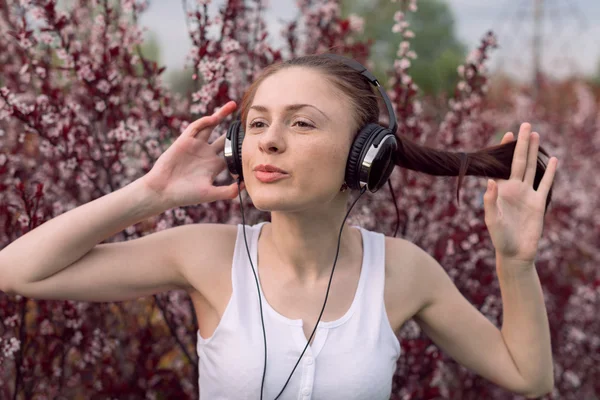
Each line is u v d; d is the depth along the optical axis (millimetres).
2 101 1757
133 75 2139
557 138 4652
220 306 1323
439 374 2383
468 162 1439
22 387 1979
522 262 1359
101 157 1980
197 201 1370
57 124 1955
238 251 1371
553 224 3564
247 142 1234
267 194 1188
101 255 1324
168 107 2043
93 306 2207
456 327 1445
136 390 2119
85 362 2146
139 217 1331
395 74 2348
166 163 1332
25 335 1970
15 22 2260
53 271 1269
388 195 2420
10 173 2055
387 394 1315
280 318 1269
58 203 2076
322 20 2566
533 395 1457
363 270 1365
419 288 1408
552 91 5945
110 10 2092
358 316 1298
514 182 1388
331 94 1229
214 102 1929
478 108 2697
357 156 1228
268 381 1232
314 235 1312
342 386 1232
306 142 1174
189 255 1354
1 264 1265
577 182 4191
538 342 1402
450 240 2271
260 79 1317
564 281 3340
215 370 1289
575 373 2957
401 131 2326
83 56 1958
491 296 2432
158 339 2266
